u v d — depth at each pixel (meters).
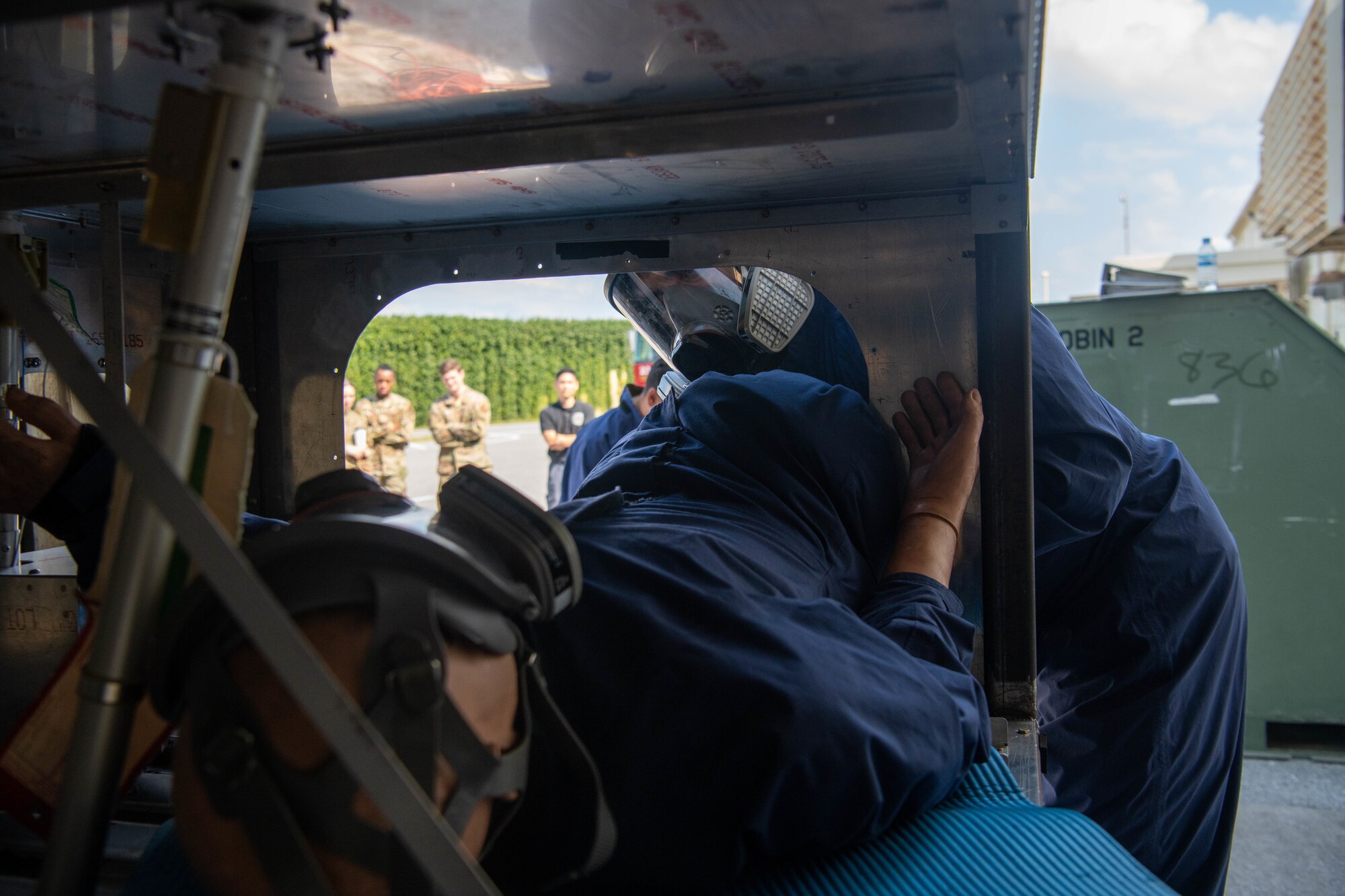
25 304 0.60
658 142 1.11
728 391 1.48
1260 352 3.69
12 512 1.07
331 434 1.81
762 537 1.23
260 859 0.61
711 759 0.90
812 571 1.25
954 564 1.52
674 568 1.06
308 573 0.66
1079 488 1.70
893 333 1.55
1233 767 2.09
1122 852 0.96
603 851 0.79
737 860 0.89
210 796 0.63
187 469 0.68
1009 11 0.80
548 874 0.90
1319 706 3.76
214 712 0.64
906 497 1.45
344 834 0.62
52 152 1.25
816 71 0.99
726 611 0.99
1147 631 1.90
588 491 1.47
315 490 0.85
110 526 0.80
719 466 1.38
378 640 0.63
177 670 0.67
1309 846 3.08
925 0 0.81
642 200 1.53
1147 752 1.90
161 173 0.68
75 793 0.67
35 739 0.88
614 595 1.00
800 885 0.92
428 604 0.65
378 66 0.94
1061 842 0.98
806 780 0.88
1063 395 1.71
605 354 21.28
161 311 1.75
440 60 0.93
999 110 1.06
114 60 0.90
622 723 0.92
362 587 0.65
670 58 0.94
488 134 1.14
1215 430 3.75
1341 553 3.69
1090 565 1.95
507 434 17.70
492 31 0.86
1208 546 1.95
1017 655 1.51
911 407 1.53
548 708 0.79
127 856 1.13
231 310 1.82
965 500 1.40
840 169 1.33
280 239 1.79
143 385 0.75
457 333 19.03
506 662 0.73
